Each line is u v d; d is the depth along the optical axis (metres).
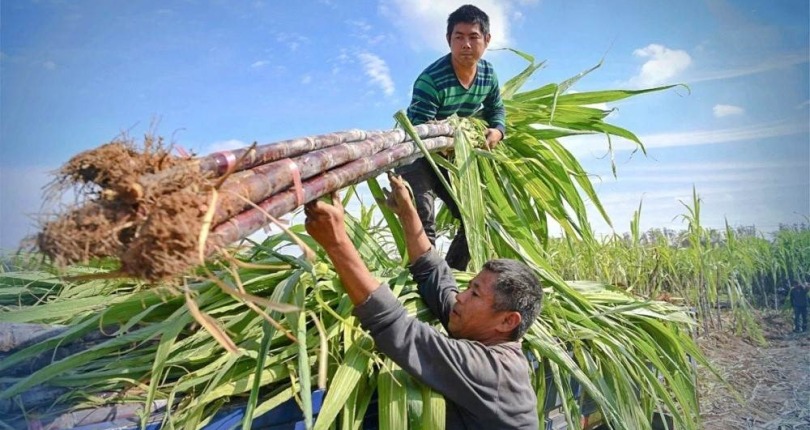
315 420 1.89
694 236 7.07
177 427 1.70
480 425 2.04
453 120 3.29
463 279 2.98
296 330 1.88
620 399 2.75
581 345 2.84
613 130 4.09
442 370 1.95
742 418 5.09
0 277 2.54
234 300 2.21
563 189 3.96
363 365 1.99
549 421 2.76
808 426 4.84
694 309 4.06
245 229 1.33
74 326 2.13
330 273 2.41
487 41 3.45
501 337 2.21
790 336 7.70
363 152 2.12
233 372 1.92
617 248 6.53
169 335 1.86
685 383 3.55
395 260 3.18
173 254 1.10
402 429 1.90
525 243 3.38
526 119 4.02
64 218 1.07
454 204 3.57
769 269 9.42
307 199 1.68
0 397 1.68
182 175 1.17
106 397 1.78
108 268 2.30
